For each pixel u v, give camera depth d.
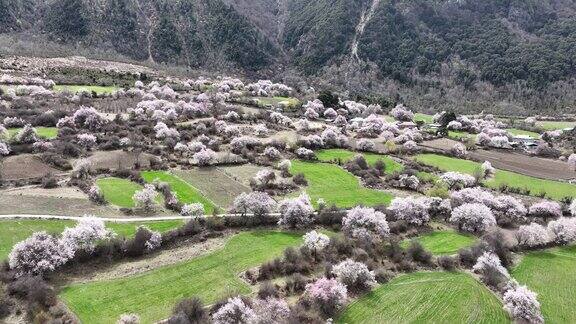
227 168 93.00
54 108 116.38
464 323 51.66
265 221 71.88
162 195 76.62
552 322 54.84
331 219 73.75
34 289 48.25
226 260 60.19
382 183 94.19
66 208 67.38
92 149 93.75
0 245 56.00
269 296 51.75
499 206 82.31
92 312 47.78
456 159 114.38
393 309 52.84
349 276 55.72
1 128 90.94
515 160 118.50
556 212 83.50
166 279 54.94
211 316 48.19
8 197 68.75
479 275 62.41
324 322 48.91
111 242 58.47
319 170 98.12
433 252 67.12
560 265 68.12
